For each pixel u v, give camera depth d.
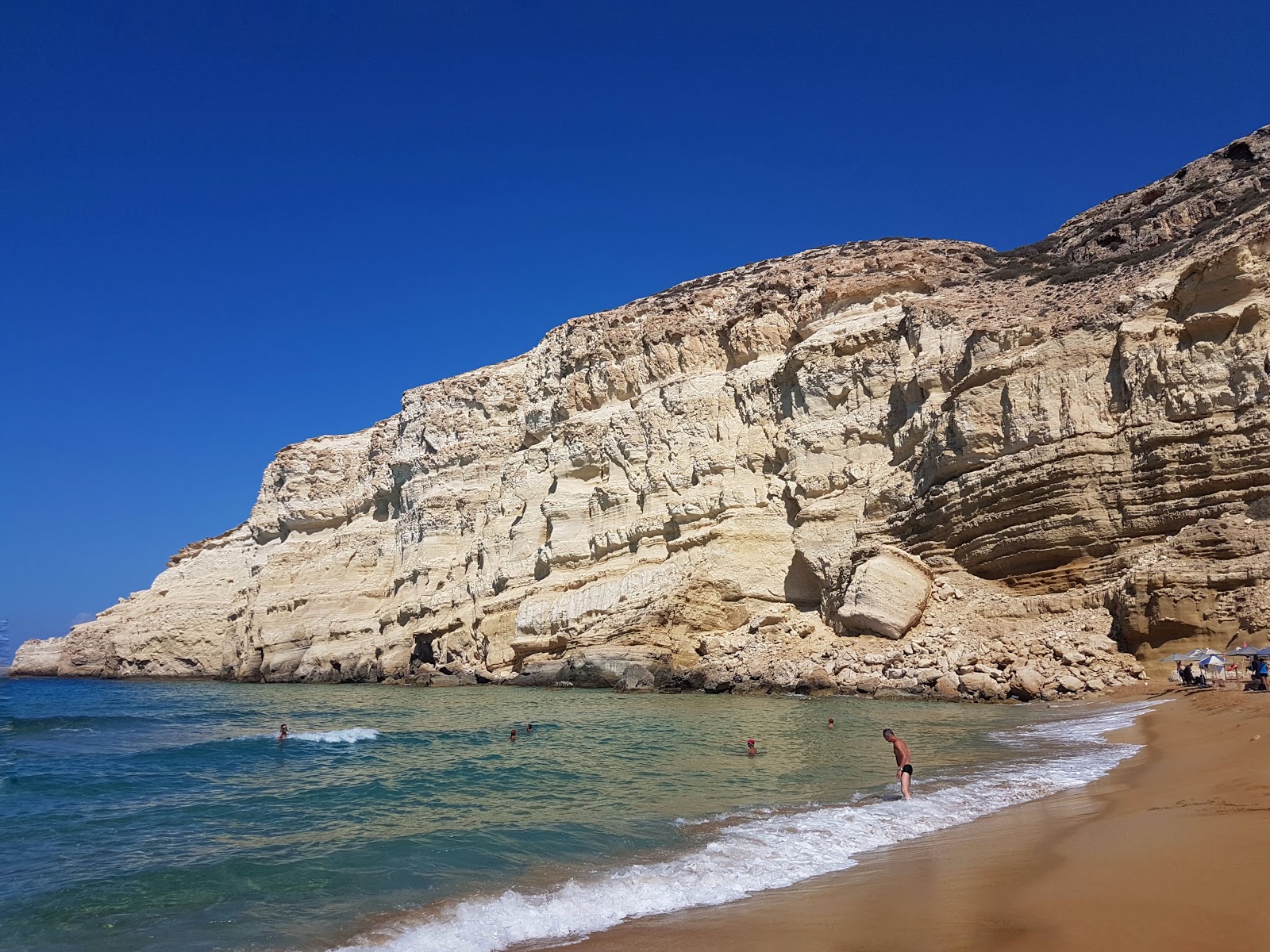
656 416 51.94
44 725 35.50
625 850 11.76
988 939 7.23
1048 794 13.80
